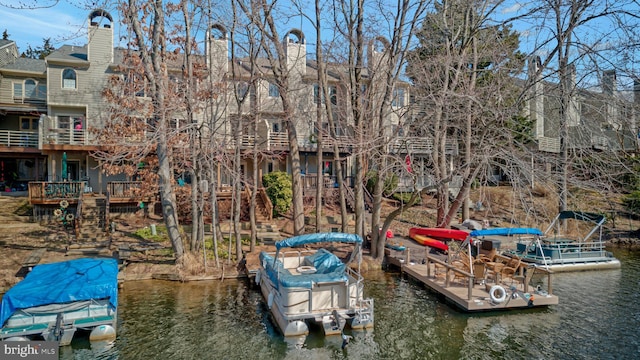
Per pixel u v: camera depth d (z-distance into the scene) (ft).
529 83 51.13
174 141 55.72
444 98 51.19
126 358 31.42
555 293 48.08
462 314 40.91
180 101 53.98
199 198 59.57
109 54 85.05
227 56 78.74
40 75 88.28
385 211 86.63
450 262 51.62
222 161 51.98
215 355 32.19
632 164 45.68
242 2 56.24
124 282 48.16
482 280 46.78
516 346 34.06
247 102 85.97
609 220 85.66
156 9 50.96
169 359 31.40
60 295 33.27
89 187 80.79
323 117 90.79
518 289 44.45
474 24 63.00
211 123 53.36
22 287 34.04
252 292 46.88
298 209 64.18
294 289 36.22
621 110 37.81
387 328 37.58
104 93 62.64
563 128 46.32
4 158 96.53
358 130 56.24
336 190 86.69
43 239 58.18
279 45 61.52
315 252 52.37
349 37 60.49
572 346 34.01
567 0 46.29
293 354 32.63
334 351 33.27
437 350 33.45
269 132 84.94
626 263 64.90
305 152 89.66
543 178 47.60
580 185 45.19
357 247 41.91
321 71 61.87
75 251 53.26
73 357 31.35
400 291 48.19
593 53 41.16
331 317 36.22
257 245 61.26
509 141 50.16
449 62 57.98
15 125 90.79
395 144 59.88
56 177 83.35
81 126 83.66
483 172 54.75
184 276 50.49
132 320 38.50
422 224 79.66
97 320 34.35
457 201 61.57
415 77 68.80
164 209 52.49
